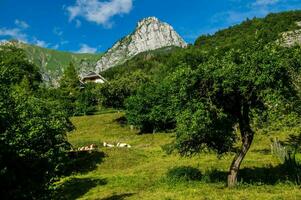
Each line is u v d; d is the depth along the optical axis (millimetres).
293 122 34094
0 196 16875
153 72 183250
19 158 17922
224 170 38031
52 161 20922
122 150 53375
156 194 29688
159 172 39750
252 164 39031
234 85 29328
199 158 45625
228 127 31406
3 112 17656
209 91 30312
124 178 39000
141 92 76688
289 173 33125
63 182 40531
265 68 28078
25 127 19375
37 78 124812
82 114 105312
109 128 84062
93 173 45094
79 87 128125
